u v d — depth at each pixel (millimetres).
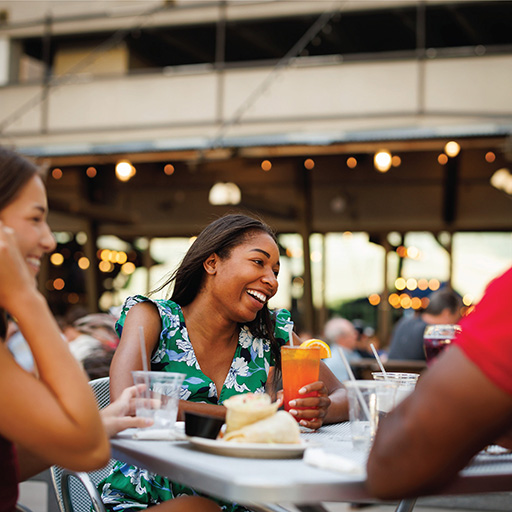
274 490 980
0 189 1192
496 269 11773
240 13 10984
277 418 1305
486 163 11648
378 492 1029
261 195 12758
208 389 1838
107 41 12086
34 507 4336
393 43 11781
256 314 1953
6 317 1208
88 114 11133
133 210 13383
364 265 12406
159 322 1883
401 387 1500
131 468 1729
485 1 9922
